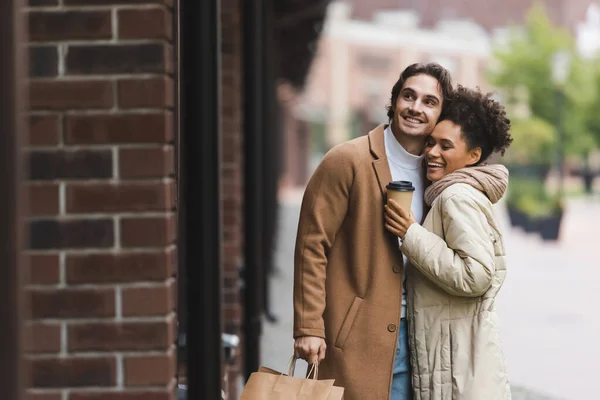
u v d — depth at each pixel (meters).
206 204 3.71
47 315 3.29
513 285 17.56
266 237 12.74
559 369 9.78
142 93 3.28
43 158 3.29
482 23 83.75
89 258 3.29
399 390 4.18
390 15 81.69
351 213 4.12
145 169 3.29
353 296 4.11
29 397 3.29
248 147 8.34
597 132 45.75
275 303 13.96
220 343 3.76
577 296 15.84
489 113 4.05
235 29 9.15
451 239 3.90
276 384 3.80
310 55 28.69
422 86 4.07
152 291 3.29
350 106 79.56
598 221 39.00
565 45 45.12
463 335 3.98
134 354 3.30
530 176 41.16
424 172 4.23
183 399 4.30
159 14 3.27
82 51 3.28
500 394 3.94
